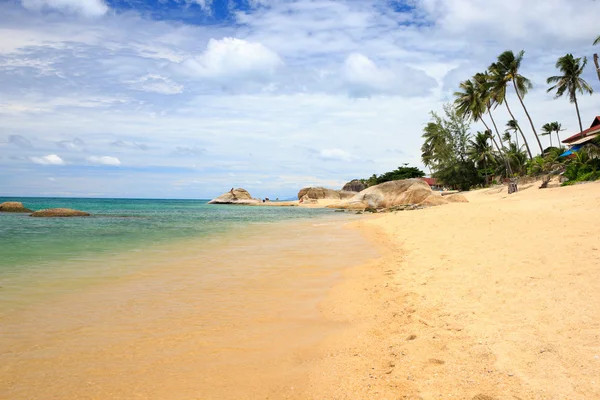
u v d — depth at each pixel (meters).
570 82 43.62
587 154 32.50
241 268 9.48
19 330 5.05
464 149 57.19
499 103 45.00
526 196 28.52
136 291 7.16
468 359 3.87
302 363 4.17
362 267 9.61
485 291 6.07
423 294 6.48
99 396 3.43
